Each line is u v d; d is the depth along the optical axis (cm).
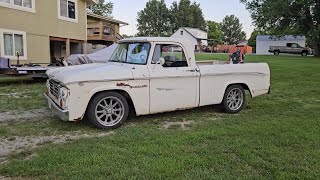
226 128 544
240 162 389
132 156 403
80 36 1953
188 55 620
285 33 4138
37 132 524
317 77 1443
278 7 3812
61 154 407
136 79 555
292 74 1580
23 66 1237
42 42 1641
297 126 554
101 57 1185
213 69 646
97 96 532
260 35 5731
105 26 2412
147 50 580
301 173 356
